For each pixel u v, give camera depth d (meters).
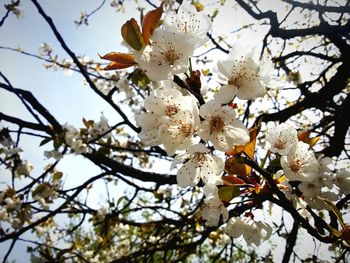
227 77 0.19
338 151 0.54
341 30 0.56
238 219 0.25
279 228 0.60
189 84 0.18
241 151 0.18
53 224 0.81
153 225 0.68
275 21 0.60
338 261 0.42
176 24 0.19
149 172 0.59
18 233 0.50
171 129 0.18
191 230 0.71
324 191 0.24
